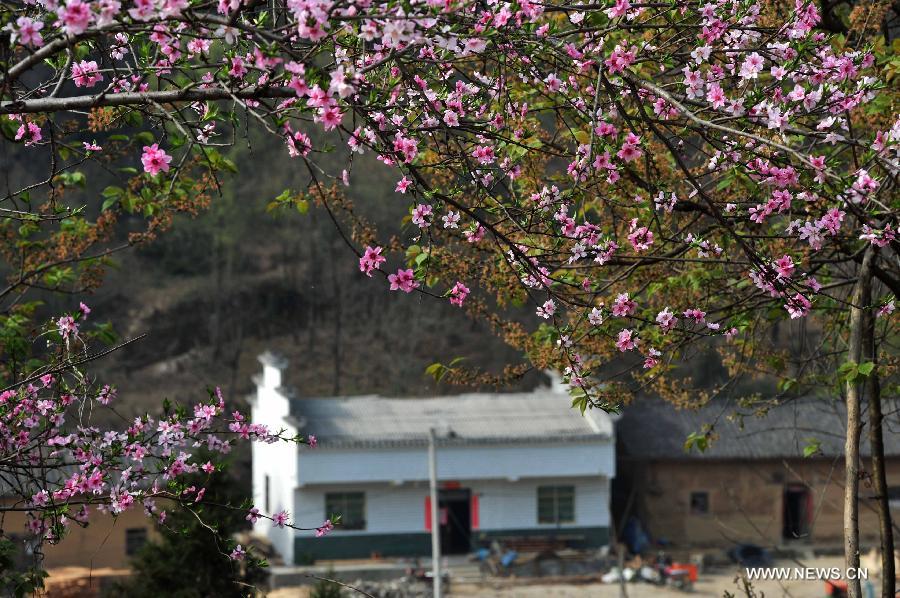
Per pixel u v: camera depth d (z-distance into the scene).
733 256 10.78
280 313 73.94
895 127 7.31
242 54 7.00
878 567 40.28
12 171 56.25
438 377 10.30
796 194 8.08
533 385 66.56
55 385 9.09
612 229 10.20
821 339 12.66
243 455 57.72
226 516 20.66
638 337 9.23
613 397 10.69
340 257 74.75
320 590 26.73
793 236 8.01
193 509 8.75
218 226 71.56
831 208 8.16
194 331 71.50
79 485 8.29
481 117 8.33
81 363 8.95
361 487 46.69
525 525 47.22
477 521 47.06
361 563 46.22
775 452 46.94
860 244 10.09
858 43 9.92
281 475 48.00
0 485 9.12
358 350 72.38
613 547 47.09
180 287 72.94
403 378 70.25
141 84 7.17
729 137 8.12
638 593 42.53
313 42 6.23
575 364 9.15
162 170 6.79
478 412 49.50
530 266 7.61
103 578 38.88
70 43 5.82
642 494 49.09
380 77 7.18
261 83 6.59
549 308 8.34
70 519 8.76
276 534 48.44
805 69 7.70
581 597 41.94
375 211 59.91
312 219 74.88
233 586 20.77
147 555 21.22
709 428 12.46
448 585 43.53
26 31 5.84
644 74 8.44
